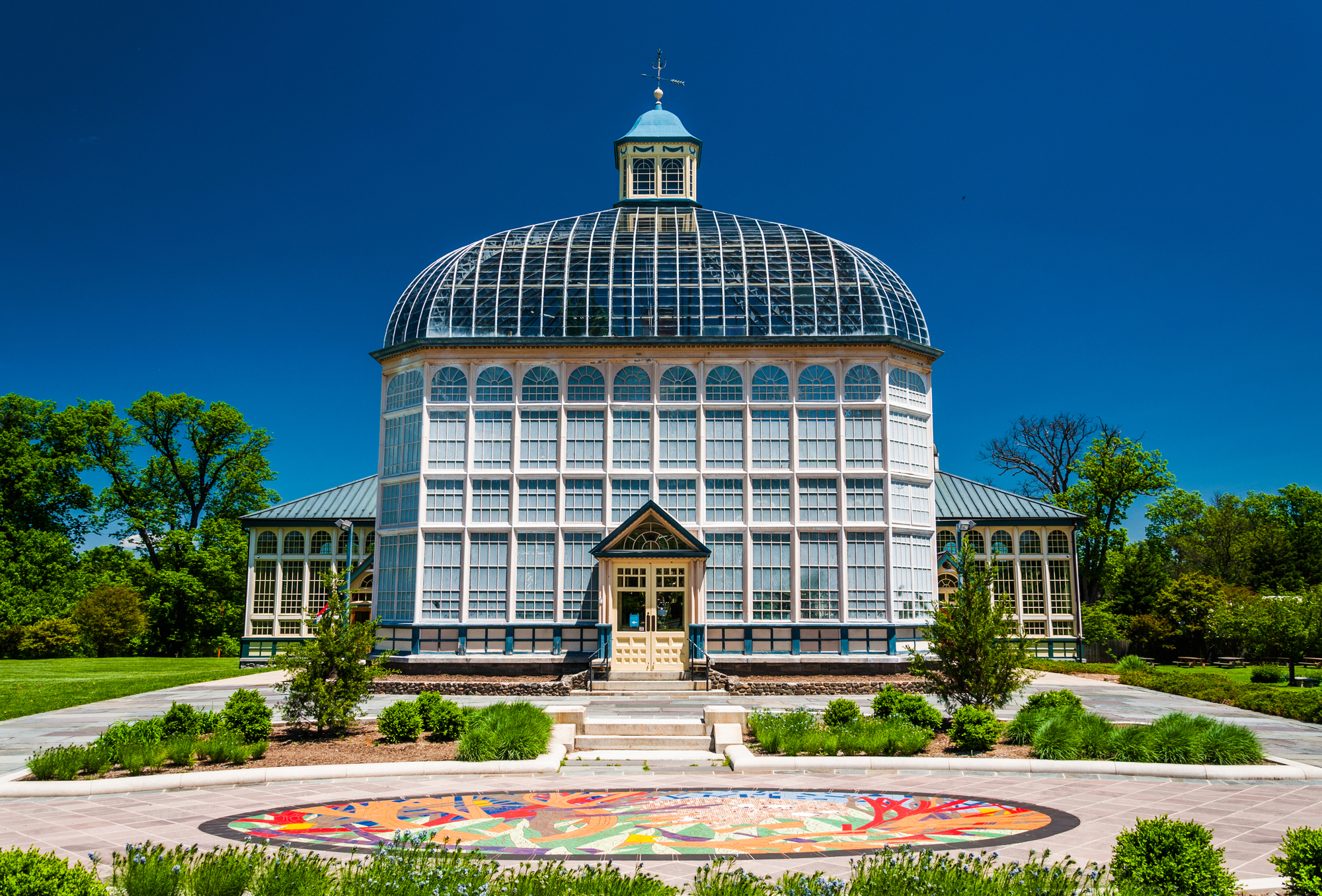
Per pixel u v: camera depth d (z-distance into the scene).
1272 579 69.06
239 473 63.09
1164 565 75.69
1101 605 58.97
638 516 34.69
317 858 10.17
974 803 15.06
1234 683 31.61
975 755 19.33
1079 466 64.56
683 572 35.03
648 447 36.25
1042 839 12.59
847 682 32.16
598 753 21.14
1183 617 52.28
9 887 7.96
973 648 21.75
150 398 61.25
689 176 46.00
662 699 30.50
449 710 21.00
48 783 16.17
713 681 32.56
